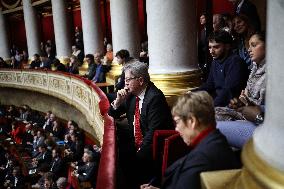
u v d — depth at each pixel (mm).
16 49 22875
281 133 1007
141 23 15367
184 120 1605
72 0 18609
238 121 2166
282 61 984
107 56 10227
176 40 4340
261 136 1101
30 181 11312
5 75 17984
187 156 1564
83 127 12484
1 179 13422
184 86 4340
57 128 13422
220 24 3977
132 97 3299
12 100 19000
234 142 2061
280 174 954
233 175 1245
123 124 4141
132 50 8750
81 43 14742
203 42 5297
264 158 1029
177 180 1543
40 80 14844
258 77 2463
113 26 8828
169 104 4258
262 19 5016
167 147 2266
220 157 1468
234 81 2830
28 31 18188
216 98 2898
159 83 4371
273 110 1036
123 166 3031
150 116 2832
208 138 1542
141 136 3146
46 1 16812
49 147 12328
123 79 5379
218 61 3129
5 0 20578
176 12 4281
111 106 3502
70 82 11297
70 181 8828
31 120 16344
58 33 14852
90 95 8445
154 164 2689
